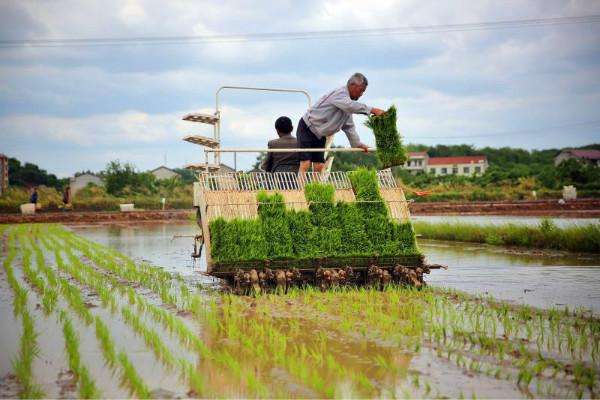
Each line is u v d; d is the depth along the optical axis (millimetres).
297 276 8445
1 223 38375
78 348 5590
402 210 9336
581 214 36844
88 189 56344
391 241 9062
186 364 4984
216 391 4352
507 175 68188
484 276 10711
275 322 6621
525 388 4375
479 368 4867
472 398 4156
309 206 9070
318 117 9195
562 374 4707
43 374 4816
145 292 9023
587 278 10344
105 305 7816
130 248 18172
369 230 9039
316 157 9867
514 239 18328
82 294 8766
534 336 5906
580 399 4129
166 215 41719
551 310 7070
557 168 65250
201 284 9898
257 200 8930
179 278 10641
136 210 46906
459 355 5176
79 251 16203
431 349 5449
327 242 8844
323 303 7684
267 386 4453
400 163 9000
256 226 8633
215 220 8586
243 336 5801
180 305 7836
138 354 5379
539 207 42906
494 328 6164
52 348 5602
